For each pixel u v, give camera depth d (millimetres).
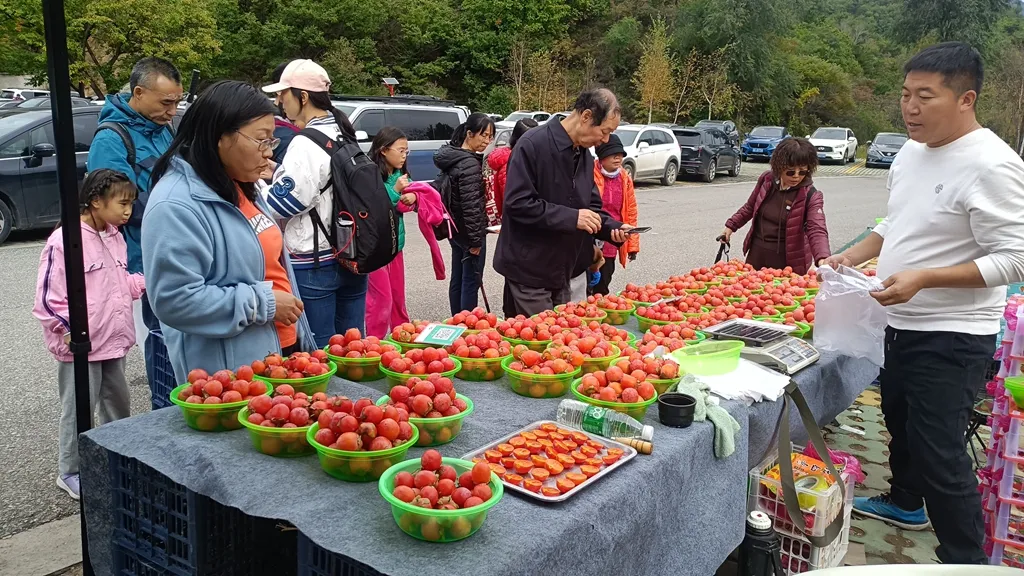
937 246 2703
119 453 1831
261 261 2312
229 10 29688
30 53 17828
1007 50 37531
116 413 3363
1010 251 2480
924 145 2805
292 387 2021
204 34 19156
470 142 5715
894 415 3240
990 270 2490
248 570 1918
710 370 2564
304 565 1596
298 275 3338
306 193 3139
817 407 2984
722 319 3367
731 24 37719
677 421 2131
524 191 3408
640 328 3422
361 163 3330
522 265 3562
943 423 2732
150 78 3654
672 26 40344
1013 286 4305
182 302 2061
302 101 3395
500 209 5836
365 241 3328
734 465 2338
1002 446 2822
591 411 2068
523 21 36156
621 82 38656
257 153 2133
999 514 2791
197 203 2105
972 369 2709
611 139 5660
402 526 1479
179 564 1823
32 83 18922
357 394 2213
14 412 4039
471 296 5715
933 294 2727
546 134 3436
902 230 2834
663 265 9203
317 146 3164
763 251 4820
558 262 3598
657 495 1883
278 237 2471
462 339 2537
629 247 5848
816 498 2559
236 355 2252
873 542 3213
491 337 2625
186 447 1837
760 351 2766
